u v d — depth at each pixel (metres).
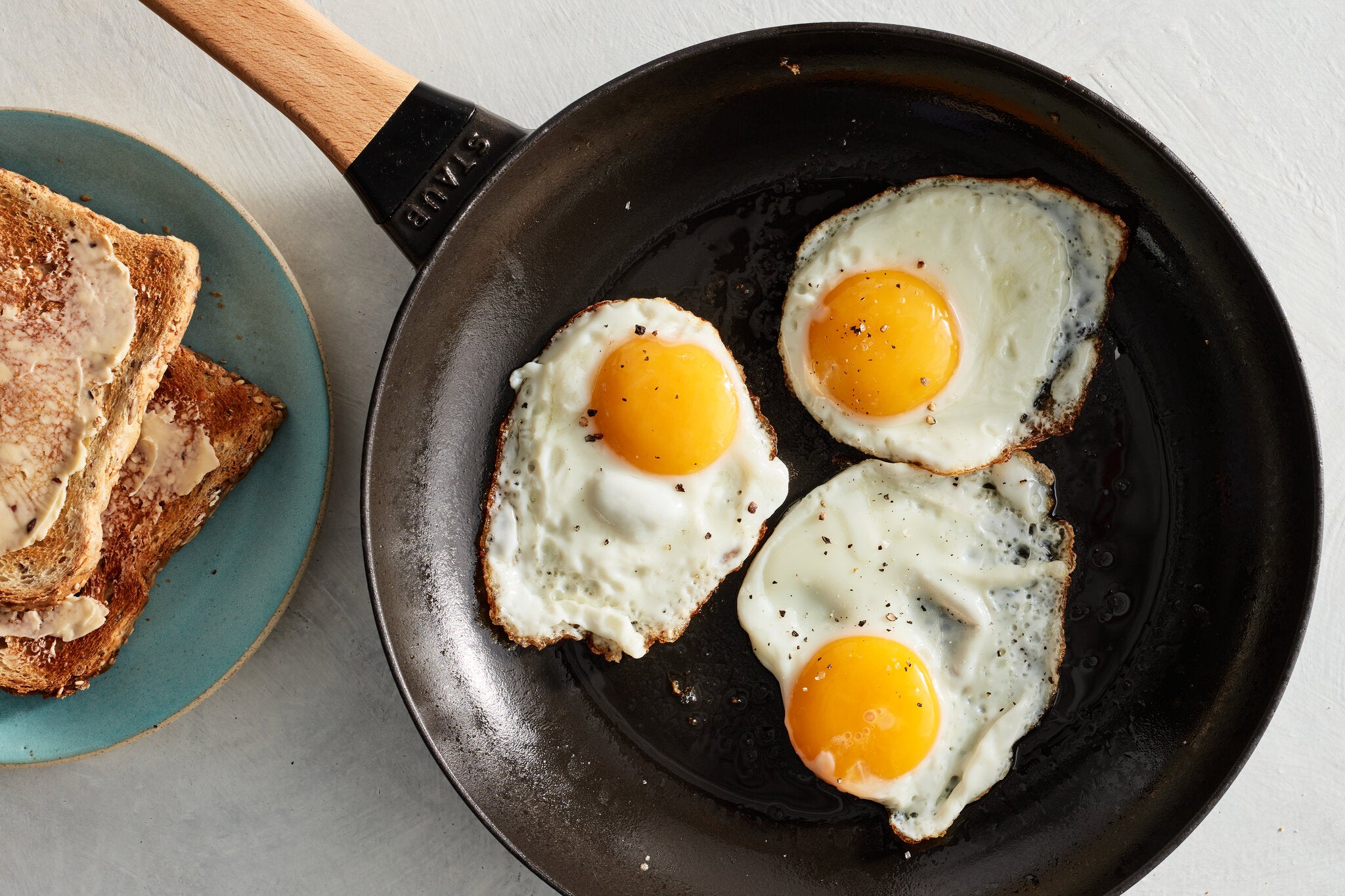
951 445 0.49
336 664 0.50
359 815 0.50
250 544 0.48
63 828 0.50
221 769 0.50
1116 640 0.49
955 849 0.49
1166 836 0.48
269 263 0.47
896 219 0.49
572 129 0.46
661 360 0.48
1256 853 0.50
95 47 0.50
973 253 0.48
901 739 0.48
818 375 0.49
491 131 0.46
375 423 0.46
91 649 0.47
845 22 0.45
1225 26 0.50
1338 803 0.50
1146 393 0.49
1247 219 0.50
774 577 0.49
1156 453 0.49
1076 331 0.48
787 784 0.49
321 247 0.50
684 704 0.49
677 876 0.49
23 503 0.45
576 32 0.50
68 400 0.45
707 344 0.49
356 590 0.50
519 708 0.49
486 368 0.49
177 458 0.47
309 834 0.50
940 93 0.47
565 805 0.49
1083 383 0.49
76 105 0.50
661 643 0.50
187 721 0.50
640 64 0.50
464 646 0.49
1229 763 0.47
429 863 0.50
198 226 0.48
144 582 0.48
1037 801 0.49
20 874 0.50
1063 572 0.49
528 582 0.49
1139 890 0.50
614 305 0.49
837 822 0.49
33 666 0.47
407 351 0.47
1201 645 0.48
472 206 0.45
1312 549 0.46
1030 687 0.49
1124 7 0.50
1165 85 0.50
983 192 0.48
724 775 0.49
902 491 0.49
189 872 0.50
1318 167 0.50
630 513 0.48
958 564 0.49
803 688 0.49
